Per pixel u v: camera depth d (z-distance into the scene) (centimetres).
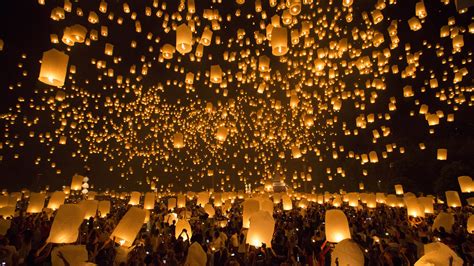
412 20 979
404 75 1448
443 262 492
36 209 1233
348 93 1727
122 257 697
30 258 582
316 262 689
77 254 547
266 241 703
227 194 2109
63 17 909
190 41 698
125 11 1337
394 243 806
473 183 1544
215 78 896
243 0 792
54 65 575
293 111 2608
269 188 2716
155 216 1566
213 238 960
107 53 1284
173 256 701
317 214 1656
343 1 830
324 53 1190
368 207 1848
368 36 1323
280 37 688
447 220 1030
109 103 2756
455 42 1181
